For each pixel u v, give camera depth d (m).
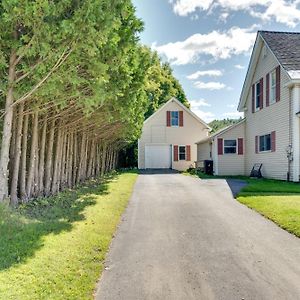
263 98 21.11
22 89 8.27
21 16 6.96
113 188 15.47
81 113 13.67
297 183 16.27
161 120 36.12
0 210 7.15
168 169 34.41
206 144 30.03
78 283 4.50
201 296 4.24
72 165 16.98
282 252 5.92
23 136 10.79
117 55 9.37
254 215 8.98
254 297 4.20
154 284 4.60
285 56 18.52
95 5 7.28
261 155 21.52
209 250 6.06
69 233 6.74
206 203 11.00
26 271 4.64
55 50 7.58
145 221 8.45
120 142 32.97
